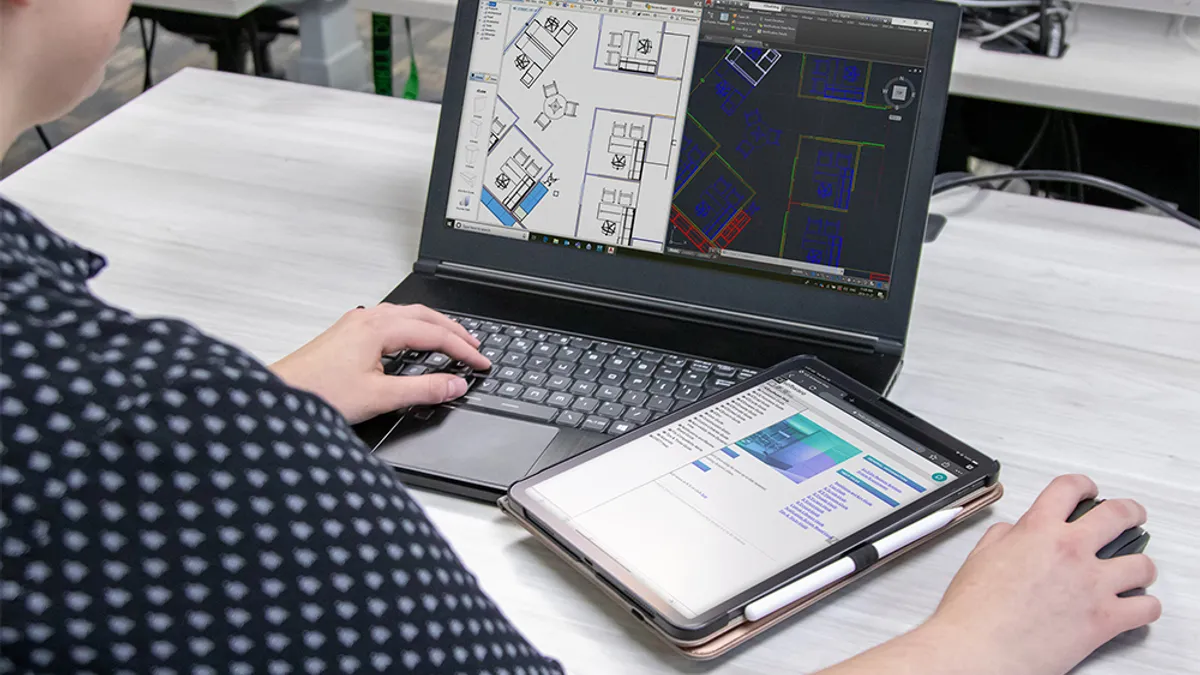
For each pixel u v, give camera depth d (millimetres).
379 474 444
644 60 984
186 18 2424
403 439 812
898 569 728
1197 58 1543
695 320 962
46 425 383
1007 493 800
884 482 748
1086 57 1548
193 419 394
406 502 451
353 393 815
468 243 1027
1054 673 625
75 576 381
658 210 979
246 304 1008
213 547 393
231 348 425
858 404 825
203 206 1172
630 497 729
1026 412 895
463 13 1027
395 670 425
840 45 943
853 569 686
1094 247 1145
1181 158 1910
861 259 934
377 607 421
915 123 926
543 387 871
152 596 388
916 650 611
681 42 978
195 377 398
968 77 1508
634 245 984
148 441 388
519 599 702
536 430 823
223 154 1279
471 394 864
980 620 630
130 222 1136
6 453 376
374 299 1022
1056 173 1211
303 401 425
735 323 955
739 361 907
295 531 405
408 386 833
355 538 418
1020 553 671
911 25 927
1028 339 993
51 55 487
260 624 401
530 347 923
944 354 971
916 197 924
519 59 1015
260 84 1452
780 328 945
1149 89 1441
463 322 959
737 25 966
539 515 712
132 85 3291
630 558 678
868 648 661
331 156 1283
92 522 382
